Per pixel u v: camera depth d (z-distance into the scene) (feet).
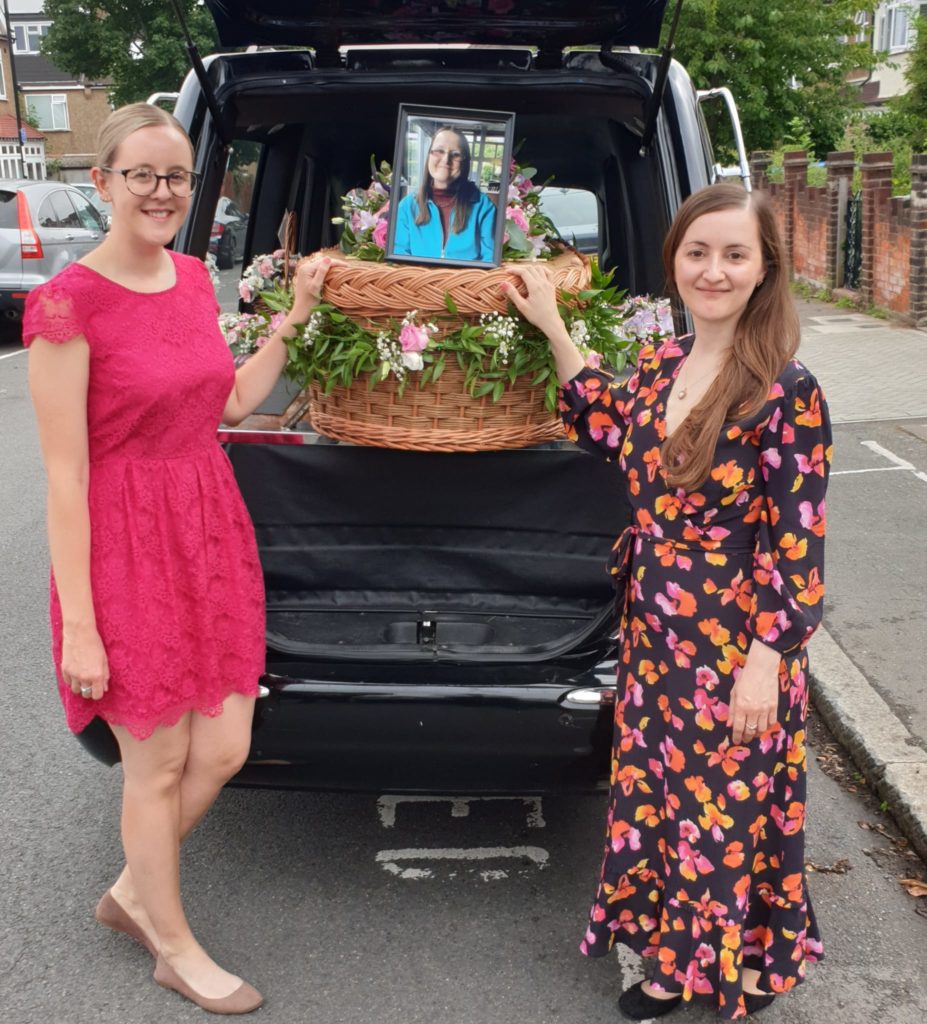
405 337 8.73
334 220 10.70
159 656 8.18
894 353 35.12
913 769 11.85
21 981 9.21
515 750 9.17
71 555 7.85
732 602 7.90
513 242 9.62
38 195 42.37
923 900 10.35
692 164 10.45
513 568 10.45
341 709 9.11
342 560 10.47
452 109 9.20
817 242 49.21
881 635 15.29
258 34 11.33
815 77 67.46
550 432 9.59
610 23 10.89
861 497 21.58
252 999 8.84
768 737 8.06
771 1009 8.92
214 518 8.41
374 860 10.93
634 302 10.96
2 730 13.46
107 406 7.87
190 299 8.26
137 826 8.65
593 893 10.40
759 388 7.57
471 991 9.08
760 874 8.45
